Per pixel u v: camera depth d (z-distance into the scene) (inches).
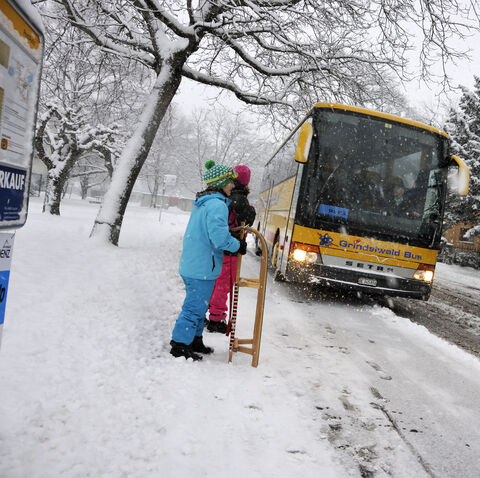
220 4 340.5
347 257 283.1
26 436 88.6
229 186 157.6
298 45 374.0
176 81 390.9
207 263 147.8
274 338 199.3
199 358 152.8
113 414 104.8
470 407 144.1
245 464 93.9
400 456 107.1
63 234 378.9
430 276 290.0
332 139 290.0
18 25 57.7
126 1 331.9
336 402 134.7
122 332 166.6
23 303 174.4
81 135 721.0
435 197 292.8
